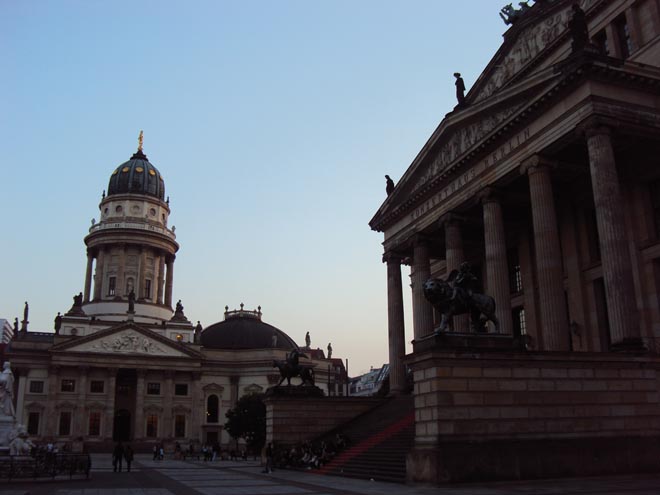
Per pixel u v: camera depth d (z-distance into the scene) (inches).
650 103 1550.2
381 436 1797.5
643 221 1722.4
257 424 4229.8
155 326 5610.2
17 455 1583.4
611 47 1930.4
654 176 1715.1
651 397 1341.0
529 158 1692.9
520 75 2110.0
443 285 1283.2
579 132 1524.4
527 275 2187.5
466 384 1220.5
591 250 1929.1
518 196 1935.3
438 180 2097.7
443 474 1150.3
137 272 5959.6
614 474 1258.0
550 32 2007.9
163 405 5206.7
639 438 1302.9
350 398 2316.7
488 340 1267.2
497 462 1187.3
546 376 1275.8
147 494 1136.8
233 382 5511.8
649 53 1785.2
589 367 1309.1
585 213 1966.0
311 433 2239.2
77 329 5334.6
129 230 5940.0
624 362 1330.0
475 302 1300.4
